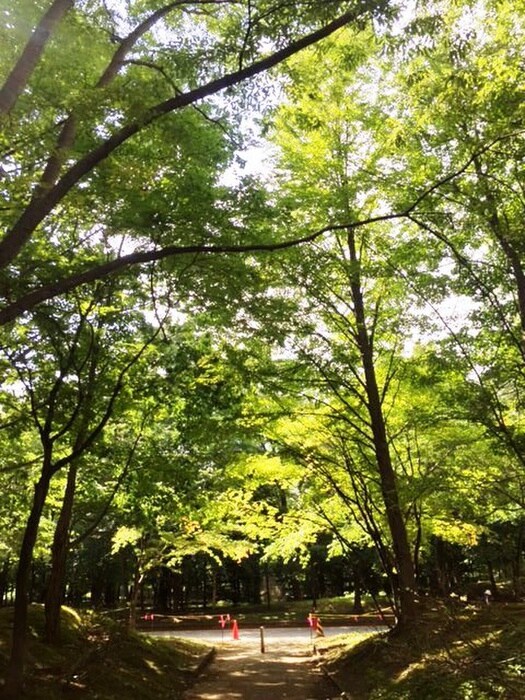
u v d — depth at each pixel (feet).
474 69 27.50
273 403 44.93
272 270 35.99
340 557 102.37
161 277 32.42
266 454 47.60
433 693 25.75
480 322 35.04
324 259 37.91
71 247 33.68
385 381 46.06
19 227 19.86
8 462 45.50
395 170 36.60
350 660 43.70
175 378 40.81
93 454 42.27
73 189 26.35
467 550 91.56
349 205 39.32
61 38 24.66
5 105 19.77
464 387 35.96
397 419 44.93
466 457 41.16
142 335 39.04
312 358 41.34
